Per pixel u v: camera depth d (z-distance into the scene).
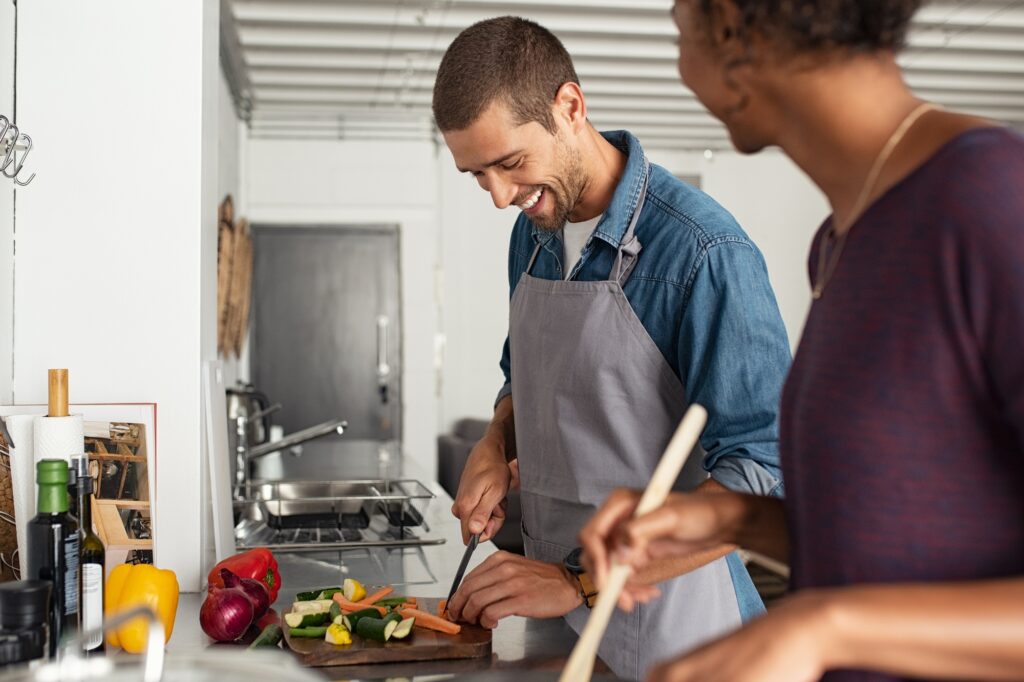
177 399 1.94
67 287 1.90
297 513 2.93
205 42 2.06
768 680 0.61
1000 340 0.66
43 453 1.50
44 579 1.21
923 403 0.72
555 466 1.63
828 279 0.81
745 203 8.10
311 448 5.61
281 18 5.17
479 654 1.43
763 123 0.83
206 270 2.08
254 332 7.22
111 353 1.92
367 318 7.33
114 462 1.72
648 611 1.51
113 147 1.91
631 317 1.53
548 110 1.46
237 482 3.03
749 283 1.45
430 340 7.38
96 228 1.91
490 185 1.51
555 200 1.55
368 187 7.29
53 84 1.89
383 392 7.34
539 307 1.65
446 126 1.45
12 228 1.87
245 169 7.10
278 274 7.24
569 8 5.21
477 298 7.59
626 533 0.87
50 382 1.53
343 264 7.30
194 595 1.92
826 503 0.78
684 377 1.51
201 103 1.94
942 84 6.63
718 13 0.79
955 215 0.68
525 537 1.73
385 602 1.63
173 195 1.93
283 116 7.18
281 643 1.50
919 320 0.71
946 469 0.72
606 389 1.56
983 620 0.59
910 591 0.62
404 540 2.45
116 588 1.42
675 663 0.66
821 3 0.72
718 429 1.43
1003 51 6.09
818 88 0.77
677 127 7.62
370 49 5.77
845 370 0.76
